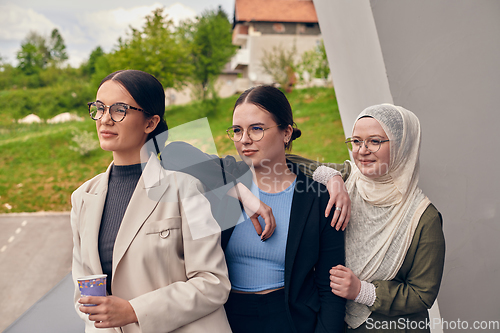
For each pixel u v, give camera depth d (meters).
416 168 1.26
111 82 1.00
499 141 1.77
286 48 23.34
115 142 1.01
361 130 1.23
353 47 1.94
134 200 1.01
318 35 24.38
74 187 13.65
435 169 1.76
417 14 1.68
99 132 1.01
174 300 0.95
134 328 0.97
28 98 21.22
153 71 17.52
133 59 17.61
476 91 1.74
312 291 1.25
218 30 19.61
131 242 0.98
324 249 1.25
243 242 1.21
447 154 1.76
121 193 1.06
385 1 1.64
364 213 1.31
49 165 15.58
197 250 1.02
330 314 1.21
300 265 1.20
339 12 1.97
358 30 1.82
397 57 1.68
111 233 1.03
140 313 0.91
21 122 20.30
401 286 1.21
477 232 1.80
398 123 1.19
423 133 1.74
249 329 1.20
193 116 17.86
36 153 16.62
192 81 19.56
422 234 1.21
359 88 2.04
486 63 1.73
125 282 0.99
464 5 1.71
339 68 2.24
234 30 24.80
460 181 1.78
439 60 1.71
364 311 1.25
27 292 6.94
